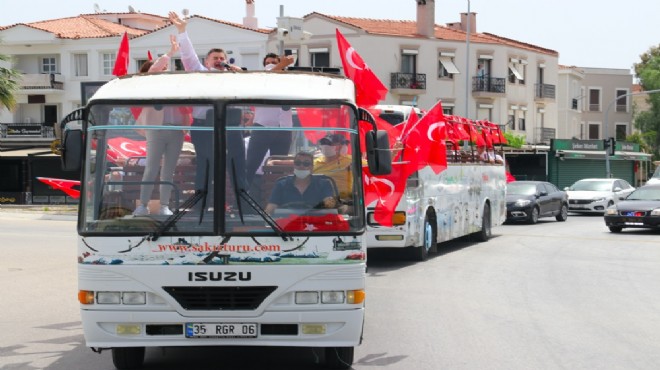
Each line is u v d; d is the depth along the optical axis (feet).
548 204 112.27
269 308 24.95
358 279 25.25
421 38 185.88
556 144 186.50
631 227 94.27
